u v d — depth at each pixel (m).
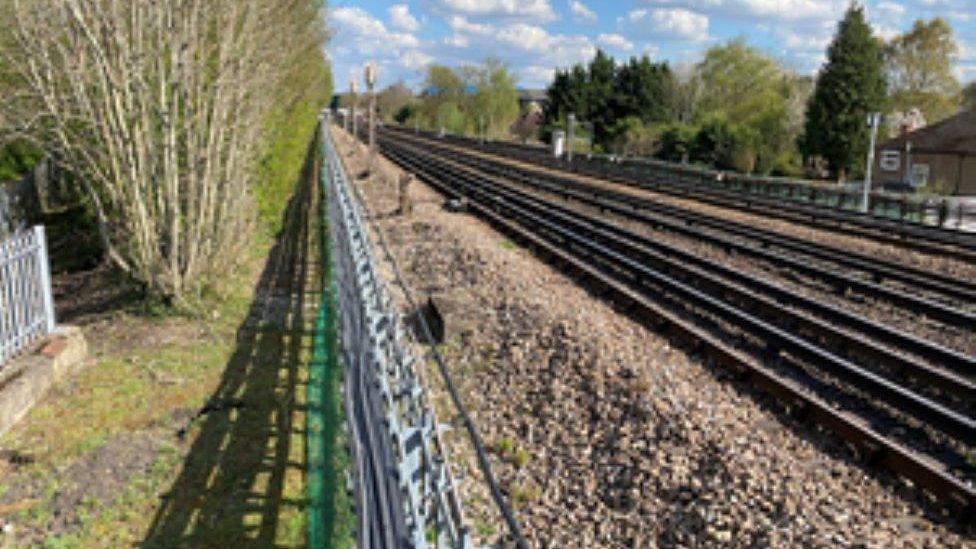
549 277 14.45
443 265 15.20
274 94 16.16
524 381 8.98
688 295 12.59
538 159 49.97
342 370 5.97
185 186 11.42
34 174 18.42
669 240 19.44
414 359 6.73
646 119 73.94
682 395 8.01
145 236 10.64
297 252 15.91
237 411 7.61
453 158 48.22
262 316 11.05
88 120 10.36
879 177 51.12
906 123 52.38
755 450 6.91
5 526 5.50
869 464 6.88
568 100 77.50
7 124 11.40
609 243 18.22
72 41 9.98
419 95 118.50
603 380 8.41
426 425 4.33
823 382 9.08
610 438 7.44
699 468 6.68
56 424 7.16
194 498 5.97
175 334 10.02
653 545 5.96
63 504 5.82
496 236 19.59
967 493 5.98
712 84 77.38
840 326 11.81
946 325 12.04
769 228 22.48
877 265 16.44
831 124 52.59
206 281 11.44
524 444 7.69
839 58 52.78
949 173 46.44
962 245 19.94
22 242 8.26
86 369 8.62
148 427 7.19
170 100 11.50
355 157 43.66
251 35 12.15
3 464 6.38
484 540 6.08
